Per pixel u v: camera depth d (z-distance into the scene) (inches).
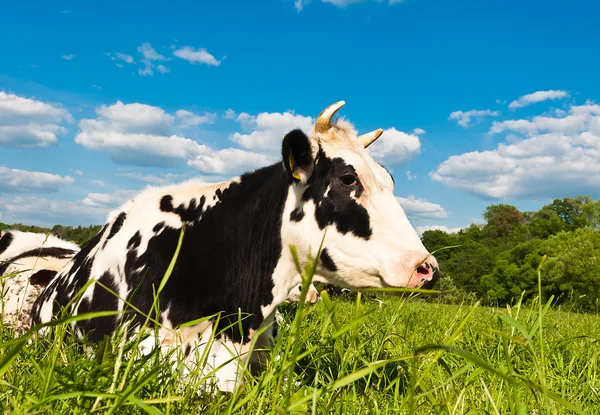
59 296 176.1
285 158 143.9
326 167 151.7
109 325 150.1
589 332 239.8
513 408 76.0
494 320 202.1
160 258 151.9
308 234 151.7
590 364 144.3
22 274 208.1
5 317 194.4
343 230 148.9
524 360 145.6
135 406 77.3
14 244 232.4
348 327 64.7
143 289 149.0
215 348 144.2
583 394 128.0
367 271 146.6
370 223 147.5
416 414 103.0
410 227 148.9
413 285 139.3
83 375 79.4
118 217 173.8
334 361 141.4
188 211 161.6
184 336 142.5
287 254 155.7
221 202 160.1
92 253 171.0
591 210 3782.0
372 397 101.3
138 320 145.0
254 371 157.2
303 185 152.8
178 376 97.7
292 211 153.5
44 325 52.9
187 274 148.3
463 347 160.4
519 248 1943.9
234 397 75.3
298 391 88.9
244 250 154.0
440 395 104.5
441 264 2215.8
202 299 147.3
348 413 97.2
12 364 91.5
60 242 244.4
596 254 1582.2
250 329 152.2
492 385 118.0
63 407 76.1
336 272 151.6
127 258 156.6
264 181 160.6
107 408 73.2
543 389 54.2
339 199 149.3
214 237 154.3
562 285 1584.6
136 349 85.0
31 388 86.5
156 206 166.6
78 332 157.4
